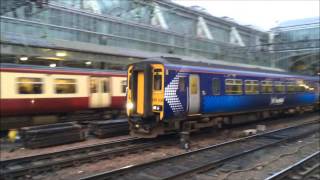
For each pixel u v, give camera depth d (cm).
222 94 1548
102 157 1105
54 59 1731
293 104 2220
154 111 1303
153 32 3178
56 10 2483
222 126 1767
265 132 1595
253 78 1773
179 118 1355
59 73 1705
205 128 1593
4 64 1515
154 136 1312
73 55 1812
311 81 2462
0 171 945
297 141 1425
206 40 3588
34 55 1650
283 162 1065
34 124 1659
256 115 1898
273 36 3769
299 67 4269
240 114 1761
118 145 1293
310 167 994
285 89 2097
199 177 907
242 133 1533
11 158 1092
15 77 1541
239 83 1664
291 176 898
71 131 1359
